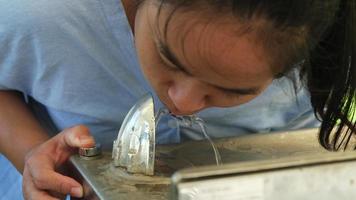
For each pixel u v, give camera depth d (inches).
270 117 37.1
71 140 28.6
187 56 20.4
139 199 22.5
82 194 25.8
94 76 32.8
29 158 30.4
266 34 19.9
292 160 14.6
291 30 20.2
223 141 31.1
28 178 29.6
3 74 33.8
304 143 30.9
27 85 35.0
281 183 14.5
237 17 19.4
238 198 13.9
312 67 27.0
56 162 29.9
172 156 28.1
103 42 31.1
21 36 30.9
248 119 36.2
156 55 22.4
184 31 19.9
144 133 25.2
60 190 26.9
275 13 19.3
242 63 20.3
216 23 19.5
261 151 29.6
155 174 25.0
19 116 35.4
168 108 26.1
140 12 23.6
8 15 30.6
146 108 25.5
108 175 25.1
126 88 33.2
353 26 24.2
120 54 31.6
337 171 15.1
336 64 26.3
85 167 26.3
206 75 20.9
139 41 23.6
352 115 28.6
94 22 30.3
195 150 29.4
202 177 13.7
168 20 20.2
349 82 26.5
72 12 30.0
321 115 29.2
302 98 35.6
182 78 22.1
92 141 28.2
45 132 35.4
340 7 23.5
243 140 31.3
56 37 30.9
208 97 23.0
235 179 13.9
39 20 30.3
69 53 31.6
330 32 24.8
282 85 33.3
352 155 15.3
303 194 14.7
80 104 34.2
